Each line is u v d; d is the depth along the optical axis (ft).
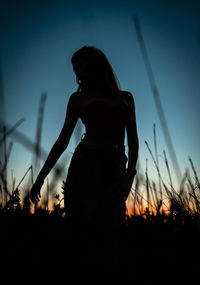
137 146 6.21
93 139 5.52
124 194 5.65
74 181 5.40
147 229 5.65
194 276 4.44
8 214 5.11
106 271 4.38
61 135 5.90
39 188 5.93
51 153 5.90
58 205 5.74
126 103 6.15
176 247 5.18
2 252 4.55
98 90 5.80
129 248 5.11
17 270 4.31
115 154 5.61
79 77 5.94
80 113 5.75
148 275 4.46
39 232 4.91
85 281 4.24
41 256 4.57
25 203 4.12
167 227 5.71
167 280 4.36
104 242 4.77
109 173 5.46
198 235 5.45
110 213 5.22
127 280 4.32
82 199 5.21
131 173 5.95
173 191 5.97
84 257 4.55
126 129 6.31
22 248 4.65
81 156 5.43
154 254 4.90
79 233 4.89
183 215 5.88
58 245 4.74
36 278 4.21
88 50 5.93
